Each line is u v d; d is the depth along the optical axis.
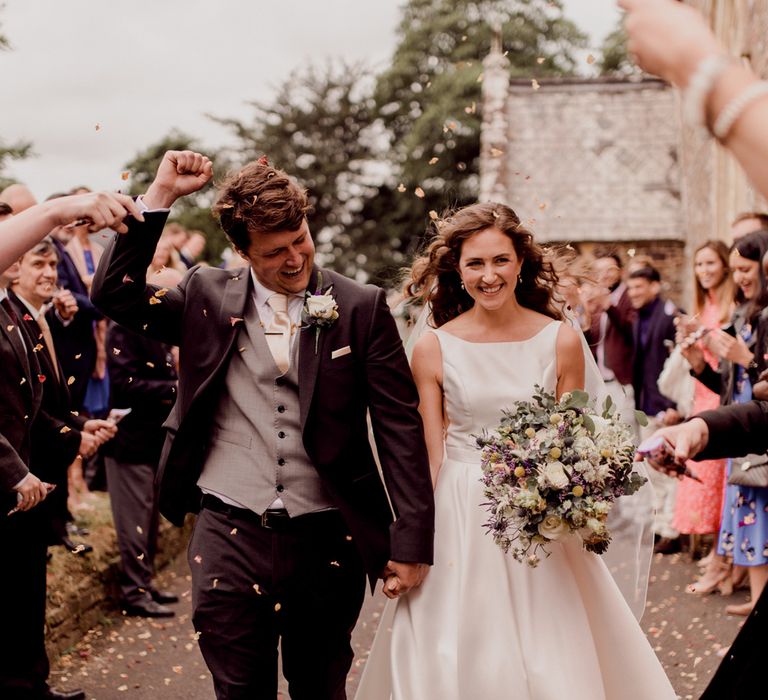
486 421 3.37
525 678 3.10
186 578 7.11
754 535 5.27
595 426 3.09
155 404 6.03
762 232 5.32
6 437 3.82
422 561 3.05
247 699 3.05
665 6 1.27
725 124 1.21
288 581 3.06
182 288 3.19
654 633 5.38
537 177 17.36
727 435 2.64
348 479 3.11
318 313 3.04
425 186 32.78
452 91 31.47
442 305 3.63
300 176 36.50
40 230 2.31
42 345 4.14
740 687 2.08
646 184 17.02
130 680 4.91
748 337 5.23
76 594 5.49
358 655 5.32
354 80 37.22
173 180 2.96
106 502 7.41
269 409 3.09
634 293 7.59
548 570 3.21
